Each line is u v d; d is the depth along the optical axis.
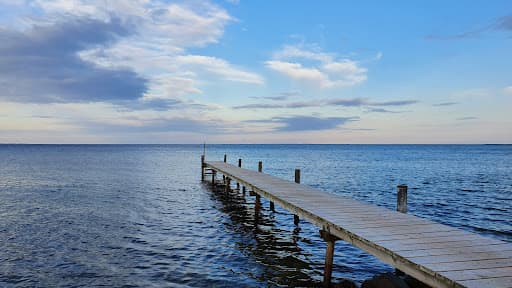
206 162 33.31
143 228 15.03
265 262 10.89
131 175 38.97
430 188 28.14
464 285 5.27
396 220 9.42
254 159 76.00
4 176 37.16
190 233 14.24
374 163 60.88
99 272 10.08
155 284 9.24
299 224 15.78
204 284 9.23
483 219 17.12
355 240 8.04
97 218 16.98
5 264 10.73
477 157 83.56
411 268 6.32
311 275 9.91
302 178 35.97
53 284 9.29
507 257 6.52
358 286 9.15
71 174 39.69
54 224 15.75
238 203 21.39
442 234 8.07
